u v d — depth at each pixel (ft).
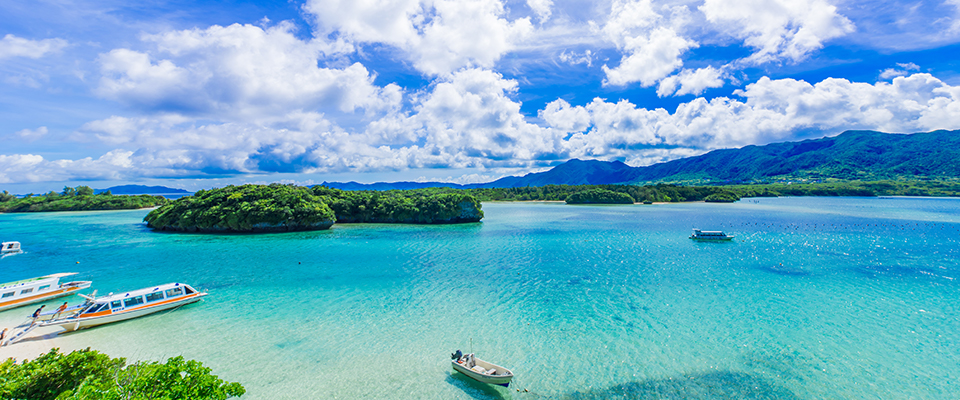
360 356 94.22
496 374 81.15
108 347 98.53
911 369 86.22
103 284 159.84
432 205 418.72
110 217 513.86
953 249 220.84
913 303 127.65
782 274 167.63
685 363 89.86
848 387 79.92
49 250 243.40
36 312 113.39
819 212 482.28
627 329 108.99
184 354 94.73
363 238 298.76
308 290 148.77
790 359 91.09
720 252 220.43
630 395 77.92
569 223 392.88
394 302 133.90
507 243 265.13
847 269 175.22
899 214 441.68
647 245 248.52
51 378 58.29
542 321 115.65
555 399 77.00
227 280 164.25
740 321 113.80
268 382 82.43
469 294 142.82
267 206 343.05
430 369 88.17
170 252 235.20
